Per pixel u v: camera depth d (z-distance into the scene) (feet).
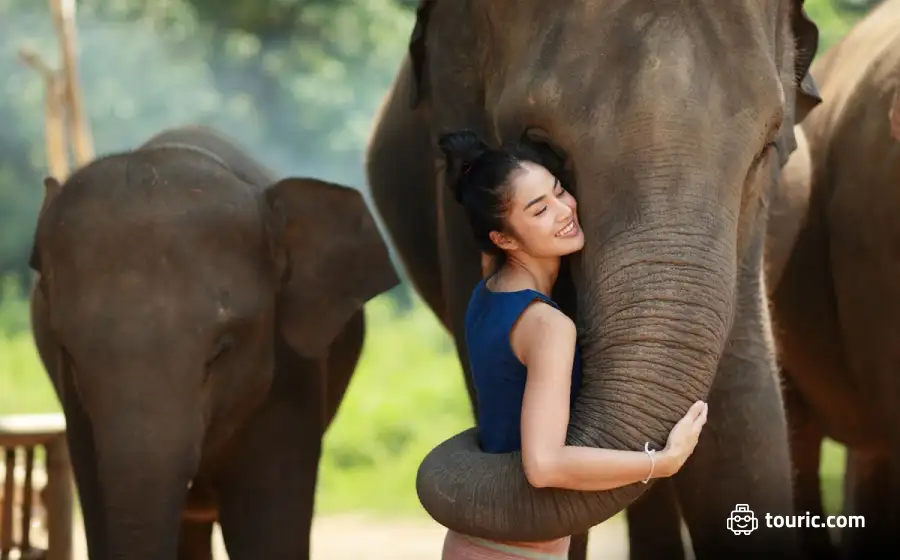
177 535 17.01
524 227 12.85
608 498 12.17
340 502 35.78
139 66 65.10
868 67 21.43
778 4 14.44
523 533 12.20
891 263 19.72
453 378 47.34
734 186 12.73
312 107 64.69
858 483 24.84
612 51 13.08
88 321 17.26
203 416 17.63
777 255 20.74
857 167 20.48
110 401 16.96
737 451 16.22
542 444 12.03
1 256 63.62
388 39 65.92
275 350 19.19
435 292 22.36
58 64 65.51
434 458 12.78
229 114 64.34
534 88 13.43
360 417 41.60
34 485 24.04
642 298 12.23
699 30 13.00
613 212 12.69
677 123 12.65
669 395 12.07
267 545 19.26
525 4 14.29
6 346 50.24
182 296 17.53
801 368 23.79
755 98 12.98
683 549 21.21
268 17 65.77
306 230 19.56
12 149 65.57
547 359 12.36
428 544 30.96
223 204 18.47
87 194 18.21
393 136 22.84
